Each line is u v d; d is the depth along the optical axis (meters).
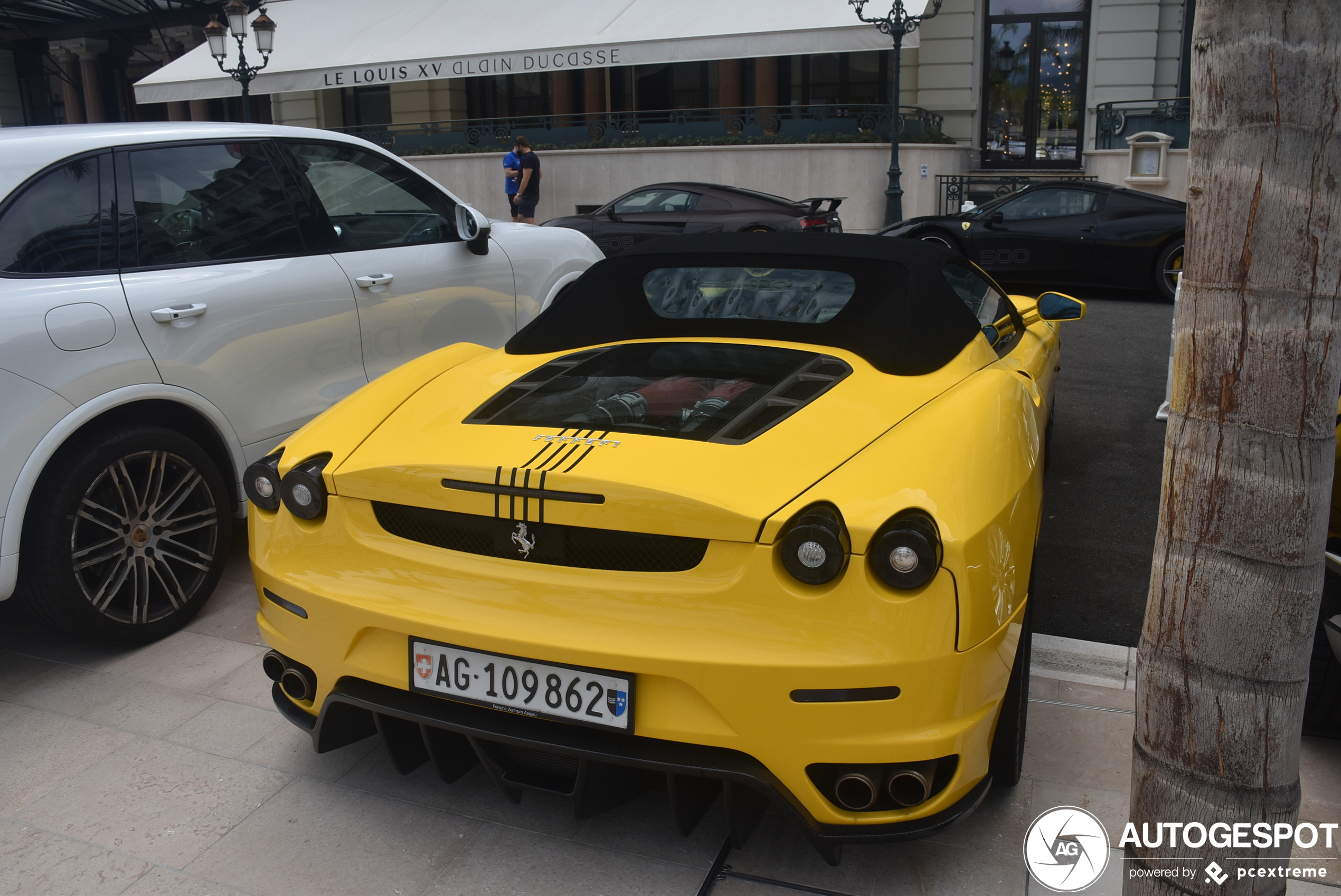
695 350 2.50
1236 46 1.28
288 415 3.51
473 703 1.92
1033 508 2.13
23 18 22.28
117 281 3.02
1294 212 1.27
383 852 2.11
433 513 2.01
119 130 3.23
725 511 1.74
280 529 2.17
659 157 16.84
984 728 1.84
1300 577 1.36
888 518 1.73
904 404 2.15
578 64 15.57
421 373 2.56
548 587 1.87
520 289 4.54
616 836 2.16
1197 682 1.43
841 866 2.04
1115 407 5.91
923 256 2.68
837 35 14.24
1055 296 3.68
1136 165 15.66
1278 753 1.41
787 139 16.23
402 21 18.59
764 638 1.74
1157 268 9.97
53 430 2.75
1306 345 1.30
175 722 2.64
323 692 2.11
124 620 2.99
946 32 17.62
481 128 18.16
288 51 18.52
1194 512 1.40
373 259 3.87
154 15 21.67
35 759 2.47
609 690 1.81
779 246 2.77
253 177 3.55
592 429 2.07
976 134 18.02
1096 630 3.12
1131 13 16.70
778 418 2.07
